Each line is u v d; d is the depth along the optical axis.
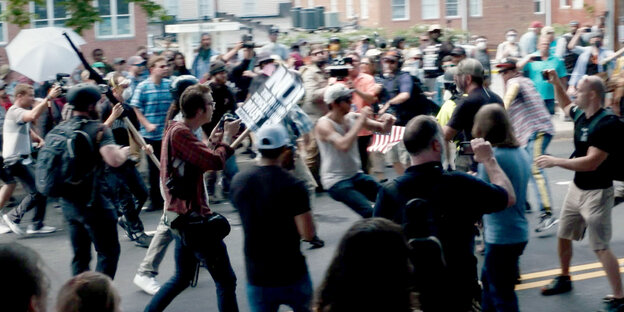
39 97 13.69
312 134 11.28
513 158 5.32
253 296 4.83
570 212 6.66
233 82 14.80
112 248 6.21
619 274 6.39
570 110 6.51
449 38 26.45
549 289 6.96
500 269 5.41
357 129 6.88
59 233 9.87
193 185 5.61
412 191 4.46
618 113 7.22
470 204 4.49
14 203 11.60
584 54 17.33
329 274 3.09
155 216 10.65
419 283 3.79
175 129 5.58
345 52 17.69
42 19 23.95
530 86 8.80
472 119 7.43
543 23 36.28
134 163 8.99
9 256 2.89
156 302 5.87
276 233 4.74
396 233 3.08
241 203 4.80
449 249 4.46
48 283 2.98
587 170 6.15
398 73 11.66
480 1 36.06
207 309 6.89
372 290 2.98
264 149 4.77
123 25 26.98
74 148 5.97
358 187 7.08
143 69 12.86
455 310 4.03
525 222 5.41
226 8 35.00
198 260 5.92
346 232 3.12
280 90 6.11
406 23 36.22
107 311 3.28
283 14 35.91
